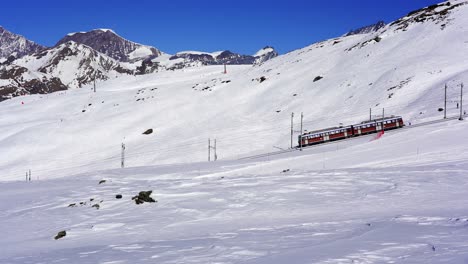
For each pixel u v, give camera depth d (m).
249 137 106.88
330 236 14.80
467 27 143.38
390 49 151.50
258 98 150.88
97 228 25.34
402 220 16.91
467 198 25.25
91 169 98.75
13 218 31.59
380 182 32.97
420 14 177.88
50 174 101.00
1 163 116.88
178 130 129.25
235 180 39.97
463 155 44.16
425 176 33.84
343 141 76.31
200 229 21.95
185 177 55.97
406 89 109.81
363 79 132.62
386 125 78.56
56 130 138.00
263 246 13.92
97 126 139.62
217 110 145.50
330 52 188.12
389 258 10.78
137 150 112.06
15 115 172.00
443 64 118.62
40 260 15.02
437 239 12.69
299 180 37.03
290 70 173.62
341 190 31.50
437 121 75.00
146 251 14.99
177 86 188.50
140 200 32.44
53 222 28.89
